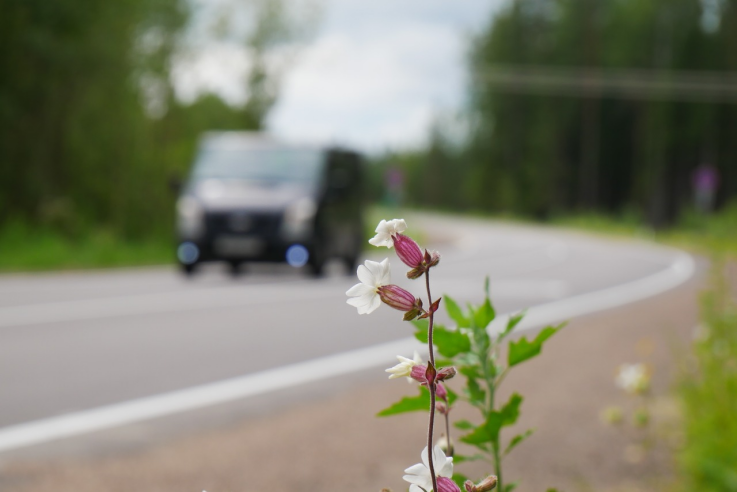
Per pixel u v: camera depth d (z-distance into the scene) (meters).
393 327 9.54
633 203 66.44
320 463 4.40
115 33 20.98
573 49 69.25
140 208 22.33
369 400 5.93
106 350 7.80
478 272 17.58
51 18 19.55
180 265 14.59
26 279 14.02
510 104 74.00
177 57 24.19
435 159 112.44
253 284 13.68
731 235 6.70
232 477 4.18
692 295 13.05
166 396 6.09
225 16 28.89
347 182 15.59
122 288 12.82
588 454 4.46
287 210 14.12
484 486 1.16
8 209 20.19
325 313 10.52
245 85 32.50
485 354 1.63
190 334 8.79
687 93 60.56
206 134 26.59
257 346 8.18
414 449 4.65
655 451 4.43
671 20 61.06
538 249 29.09
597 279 16.45
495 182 76.56
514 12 73.94
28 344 8.03
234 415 5.55
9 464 4.41
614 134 69.31
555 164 70.06
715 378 4.04
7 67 19.47
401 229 1.14
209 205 14.28
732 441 3.64
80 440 4.92
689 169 64.12
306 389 6.36
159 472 4.27
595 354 7.49
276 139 15.48
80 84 20.97
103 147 22.08
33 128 20.70
